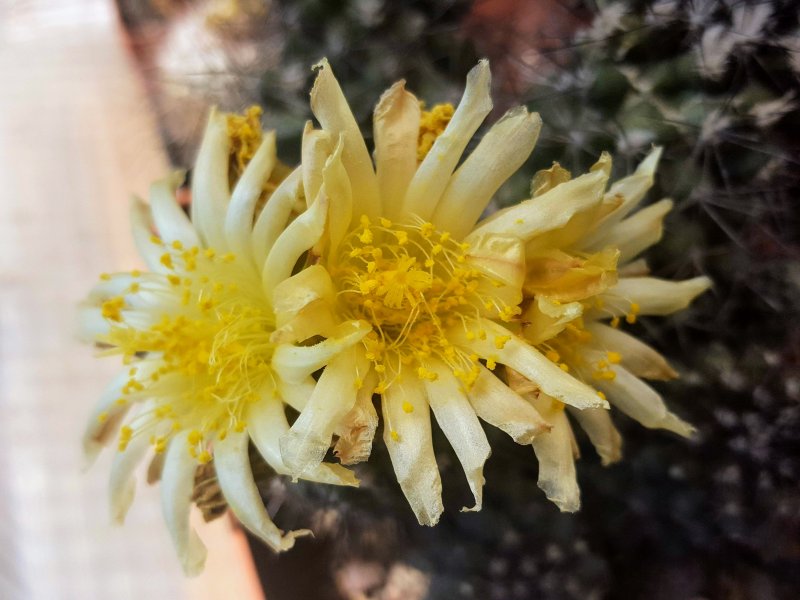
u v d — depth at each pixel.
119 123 0.15
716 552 0.10
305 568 0.11
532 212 0.06
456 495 0.08
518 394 0.06
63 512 0.14
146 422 0.08
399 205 0.07
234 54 0.13
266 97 0.11
